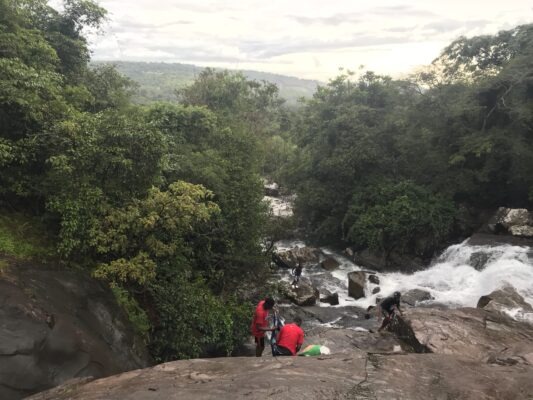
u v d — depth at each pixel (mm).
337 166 26516
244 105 50000
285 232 21906
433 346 10234
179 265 12320
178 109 21172
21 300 7020
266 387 4414
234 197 16109
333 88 35656
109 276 9648
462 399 4387
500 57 27562
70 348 6922
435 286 19609
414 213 22906
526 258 18297
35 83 10180
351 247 26219
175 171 15539
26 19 13211
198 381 4699
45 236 9898
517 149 22047
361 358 5496
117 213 9570
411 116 27500
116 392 4457
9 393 5801
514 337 10953
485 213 24734
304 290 19203
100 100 18969
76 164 9359
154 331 10883
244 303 14602
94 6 18328
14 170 10219
